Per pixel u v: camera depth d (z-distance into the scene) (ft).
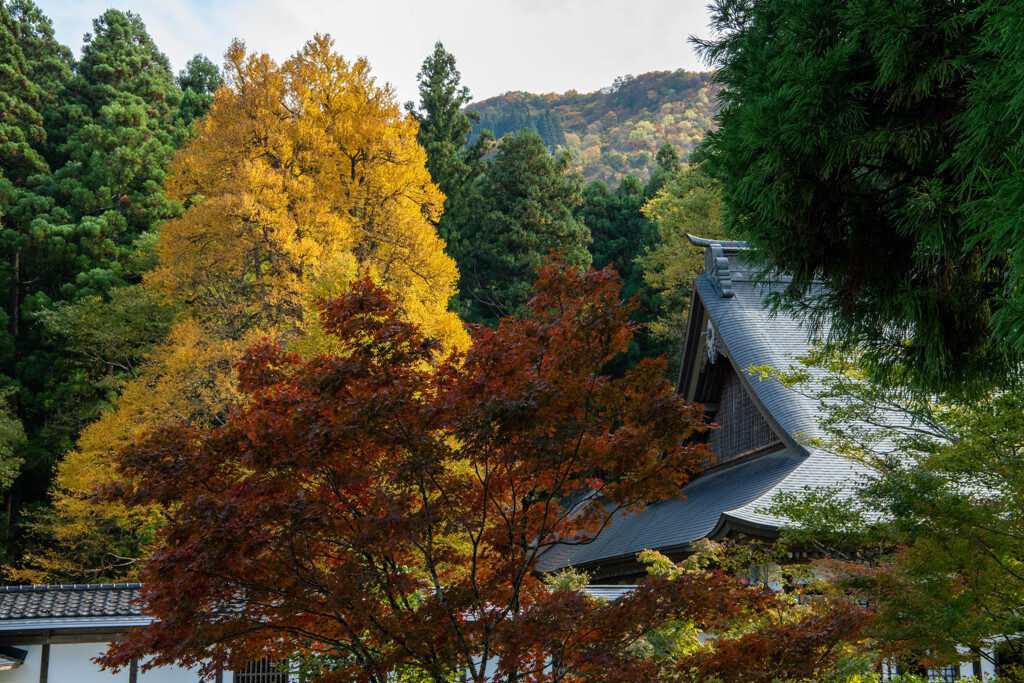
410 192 97.40
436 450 19.36
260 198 87.97
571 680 19.51
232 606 19.40
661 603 19.71
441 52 153.89
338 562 19.86
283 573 18.85
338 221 88.63
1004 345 19.58
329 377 19.53
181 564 17.31
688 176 127.13
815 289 56.54
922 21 21.57
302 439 18.61
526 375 19.70
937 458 26.40
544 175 147.54
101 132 124.26
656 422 20.48
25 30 142.92
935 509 24.02
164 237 90.12
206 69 159.94
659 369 20.79
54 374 109.09
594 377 20.52
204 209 87.25
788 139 23.80
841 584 25.27
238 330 89.40
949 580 24.13
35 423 110.73
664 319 127.85
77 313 103.24
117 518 82.89
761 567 34.78
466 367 20.18
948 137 23.63
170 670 44.65
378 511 19.19
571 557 68.08
